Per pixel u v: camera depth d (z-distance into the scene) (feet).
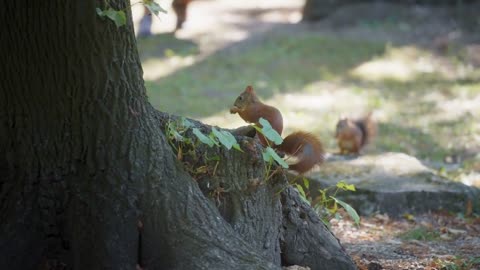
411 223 50.80
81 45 30.32
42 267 31.14
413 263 40.06
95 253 30.32
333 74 104.17
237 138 32.91
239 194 32.40
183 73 104.27
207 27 129.29
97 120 30.89
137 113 31.45
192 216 30.60
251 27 130.00
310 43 115.75
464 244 45.03
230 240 30.53
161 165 31.19
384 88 98.68
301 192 34.63
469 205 52.90
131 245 30.30
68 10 30.04
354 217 33.50
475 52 110.63
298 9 146.61
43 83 30.83
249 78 102.58
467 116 86.43
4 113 31.48
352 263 33.94
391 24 123.03
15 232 31.07
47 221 31.22
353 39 116.88
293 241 33.60
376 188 52.65
